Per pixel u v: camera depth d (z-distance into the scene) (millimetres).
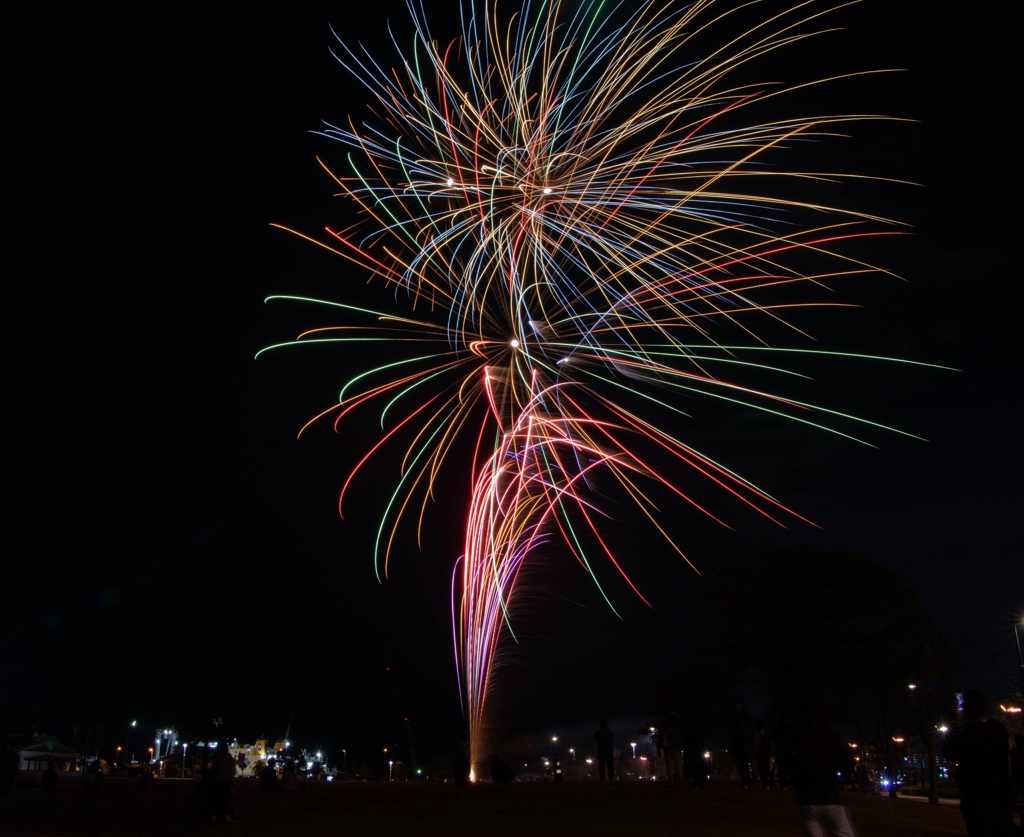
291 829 16859
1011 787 9766
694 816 19422
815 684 34406
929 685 41219
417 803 22062
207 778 18766
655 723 44250
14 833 16672
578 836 15930
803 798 9477
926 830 20672
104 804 22984
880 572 35469
